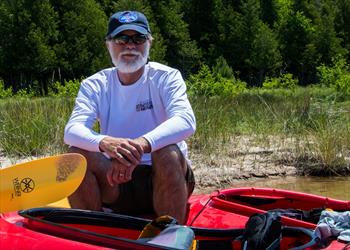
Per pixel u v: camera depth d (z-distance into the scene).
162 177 3.06
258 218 2.77
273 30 74.00
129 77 3.37
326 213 2.97
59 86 19.02
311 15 77.69
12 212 2.94
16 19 50.88
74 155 2.87
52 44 52.84
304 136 8.93
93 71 52.56
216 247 2.98
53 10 52.41
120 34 3.27
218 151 8.02
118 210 3.38
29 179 2.79
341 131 8.48
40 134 8.03
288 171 7.37
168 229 2.58
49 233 2.66
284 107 11.98
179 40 64.69
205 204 3.48
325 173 7.39
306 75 70.12
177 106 3.26
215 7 70.19
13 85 50.94
